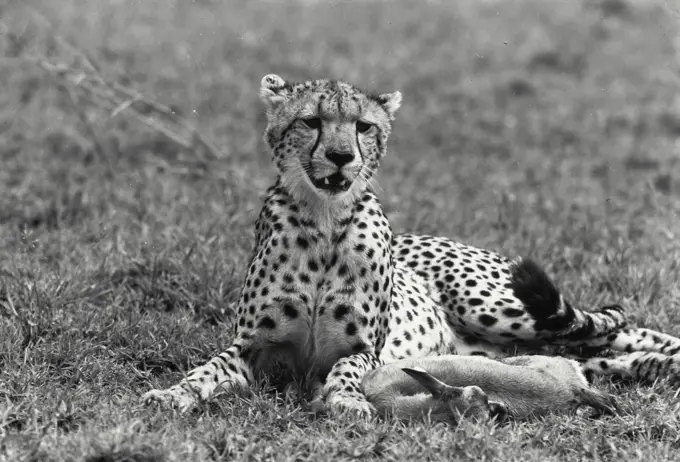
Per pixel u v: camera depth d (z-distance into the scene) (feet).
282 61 78.13
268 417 26.14
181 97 67.31
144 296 36.01
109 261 38.27
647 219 47.62
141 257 38.73
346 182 28.22
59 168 53.67
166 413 25.44
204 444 23.88
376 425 25.23
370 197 30.27
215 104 67.82
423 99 74.23
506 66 82.94
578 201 51.78
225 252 39.88
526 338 32.65
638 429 25.81
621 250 41.19
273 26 87.66
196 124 62.54
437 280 33.58
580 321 30.55
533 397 26.55
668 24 89.76
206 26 85.51
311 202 28.78
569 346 32.71
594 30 91.71
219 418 25.55
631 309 35.83
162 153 58.29
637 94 77.05
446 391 25.30
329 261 28.89
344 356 29.55
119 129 60.90
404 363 27.12
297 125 28.91
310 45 83.61
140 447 22.62
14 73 67.10
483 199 52.85
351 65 79.41
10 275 35.91
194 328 33.04
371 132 29.60
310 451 23.93
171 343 31.50
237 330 29.86
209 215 45.68
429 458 23.59
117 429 22.99
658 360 30.25
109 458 22.44
